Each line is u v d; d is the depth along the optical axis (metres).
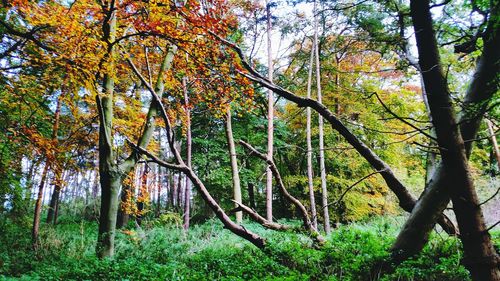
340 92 18.31
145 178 16.64
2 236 13.75
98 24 9.26
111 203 9.57
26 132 10.43
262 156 8.02
